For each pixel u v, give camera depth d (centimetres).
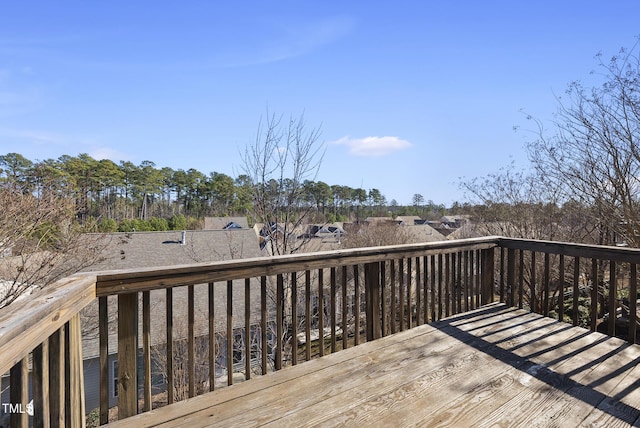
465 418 183
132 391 192
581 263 623
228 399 207
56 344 142
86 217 742
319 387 219
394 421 181
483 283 399
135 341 195
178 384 729
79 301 156
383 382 223
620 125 518
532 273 386
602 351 269
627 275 573
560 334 306
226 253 1285
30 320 107
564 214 668
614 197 536
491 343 287
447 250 354
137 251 1205
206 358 784
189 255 1191
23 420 111
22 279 557
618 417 183
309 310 270
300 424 180
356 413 189
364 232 1471
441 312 351
